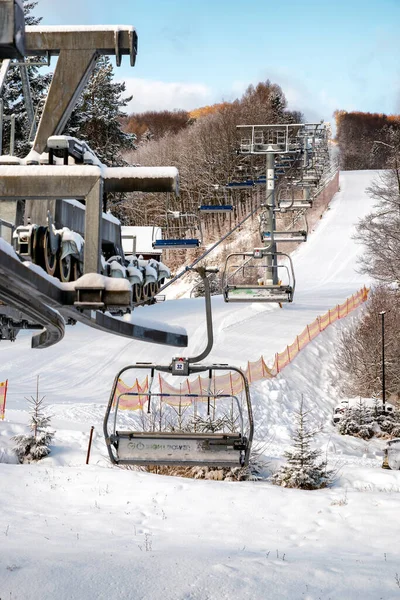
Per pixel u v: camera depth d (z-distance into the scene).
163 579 11.09
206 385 35.75
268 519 16.55
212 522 16.28
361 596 10.67
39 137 6.83
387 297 51.50
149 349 44.34
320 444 31.94
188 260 103.06
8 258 5.41
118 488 18.69
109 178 6.28
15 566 11.52
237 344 46.03
